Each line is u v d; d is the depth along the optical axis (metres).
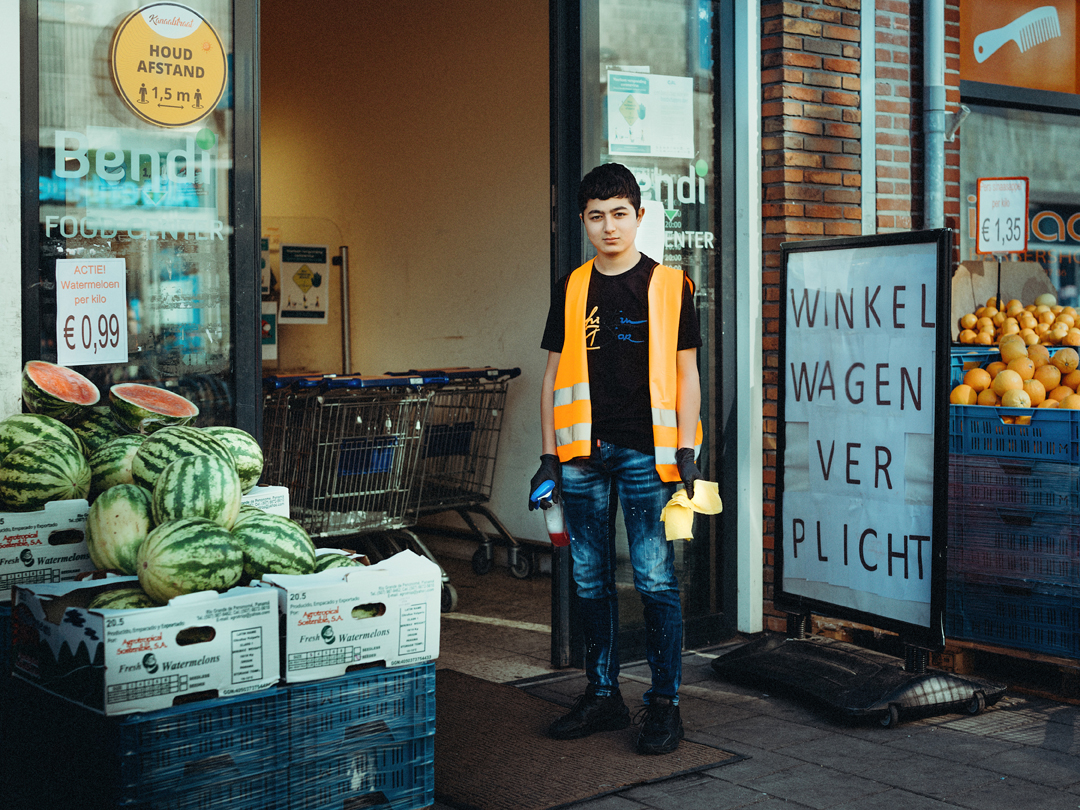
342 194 9.00
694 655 5.14
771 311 5.37
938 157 5.83
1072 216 7.29
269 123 9.83
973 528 4.57
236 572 2.77
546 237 7.15
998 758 3.78
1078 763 3.73
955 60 6.07
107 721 2.46
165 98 3.89
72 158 3.73
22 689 2.80
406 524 6.50
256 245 4.10
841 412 4.57
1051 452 4.33
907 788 3.50
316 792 2.73
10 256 3.56
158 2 3.87
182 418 3.63
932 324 4.22
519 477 7.43
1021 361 4.64
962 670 4.66
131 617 2.43
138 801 2.45
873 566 4.43
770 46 5.37
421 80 8.10
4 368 3.56
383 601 2.82
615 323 3.81
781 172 5.34
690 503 3.61
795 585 4.77
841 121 5.55
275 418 6.20
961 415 4.60
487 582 7.00
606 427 3.80
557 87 4.88
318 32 9.14
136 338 3.88
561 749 3.86
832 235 5.52
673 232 5.21
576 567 3.96
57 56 3.69
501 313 7.52
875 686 4.19
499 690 4.58
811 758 3.78
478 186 7.66
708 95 5.31
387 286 8.56
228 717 2.58
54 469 3.09
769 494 5.42
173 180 3.93
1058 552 4.33
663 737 3.79
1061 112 7.19
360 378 6.12
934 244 4.23
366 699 2.81
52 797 2.69
